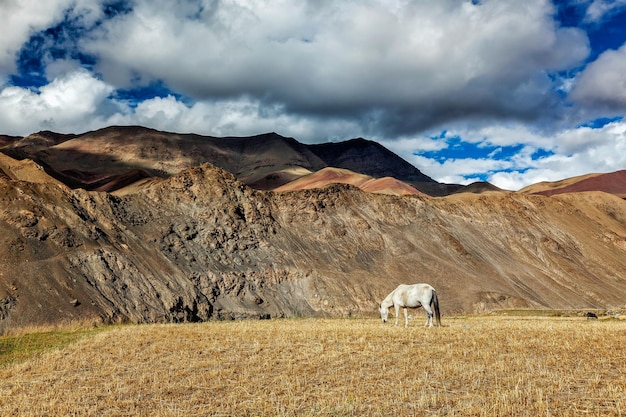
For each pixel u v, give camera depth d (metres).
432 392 15.77
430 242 106.38
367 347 23.42
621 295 109.56
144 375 19.16
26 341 31.17
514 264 110.31
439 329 29.72
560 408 13.83
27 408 15.47
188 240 81.81
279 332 29.77
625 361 19.48
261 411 14.44
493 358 20.36
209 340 27.31
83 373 20.30
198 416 14.22
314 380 17.75
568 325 33.12
